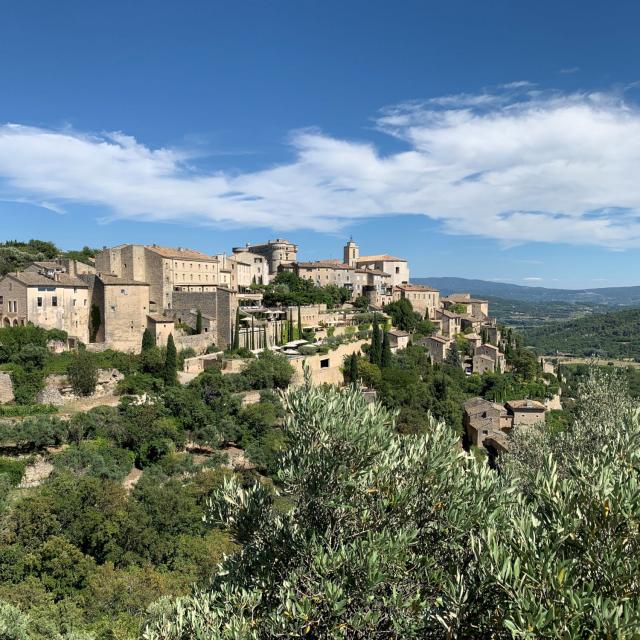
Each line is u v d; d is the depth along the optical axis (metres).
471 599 14.46
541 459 35.09
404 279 183.50
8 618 24.61
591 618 12.47
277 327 106.06
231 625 16.34
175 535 43.16
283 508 42.22
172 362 71.88
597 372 43.19
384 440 18.55
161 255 99.50
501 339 154.75
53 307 78.19
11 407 57.84
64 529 37.88
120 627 28.61
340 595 14.91
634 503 14.09
